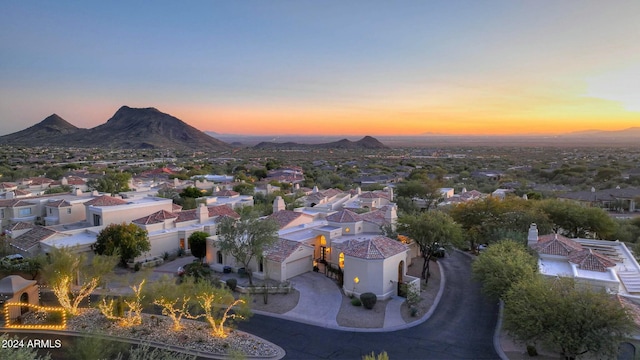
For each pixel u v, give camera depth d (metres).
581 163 191.50
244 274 43.75
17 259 41.97
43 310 34.22
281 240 45.22
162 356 26.20
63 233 47.53
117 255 40.34
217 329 30.75
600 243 44.41
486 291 33.38
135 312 33.50
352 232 50.09
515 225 50.78
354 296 38.25
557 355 27.64
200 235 47.72
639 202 83.88
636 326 23.92
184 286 31.19
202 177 123.00
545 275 32.38
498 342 29.89
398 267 40.28
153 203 57.41
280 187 105.06
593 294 25.17
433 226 42.22
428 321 33.53
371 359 18.39
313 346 29.31
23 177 111.94
